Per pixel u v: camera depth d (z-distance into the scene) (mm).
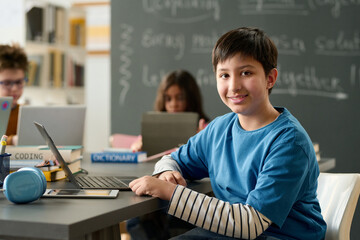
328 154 3154
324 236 1365
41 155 1630
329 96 3156
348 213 1426
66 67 4246
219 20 3377
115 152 2031
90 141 4859
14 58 2453
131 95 3598
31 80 3910
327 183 1527
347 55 3119
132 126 3598
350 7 3107
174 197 1196
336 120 3141
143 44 3566
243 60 1264
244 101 1283
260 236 1216
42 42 3943
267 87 1331
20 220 965
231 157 1390
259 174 1232
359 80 3096
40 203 1138
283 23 3242
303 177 1226
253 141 1315
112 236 1334
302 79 3213
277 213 1167
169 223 2346
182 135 2205
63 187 1368
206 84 3402
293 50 3227
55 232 939
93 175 1629
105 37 4715
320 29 3172
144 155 2074
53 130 1971
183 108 2744
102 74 4773
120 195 1248
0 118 1582
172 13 3488
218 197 1433
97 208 1079
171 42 3496
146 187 1227
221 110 3361
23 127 1948
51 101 4195
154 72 3539
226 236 1257
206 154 1508
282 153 1213
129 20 3596
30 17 3840
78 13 4395
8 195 1111
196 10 3430
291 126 1262
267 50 1296
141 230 2404
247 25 3314
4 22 3867
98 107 4812
